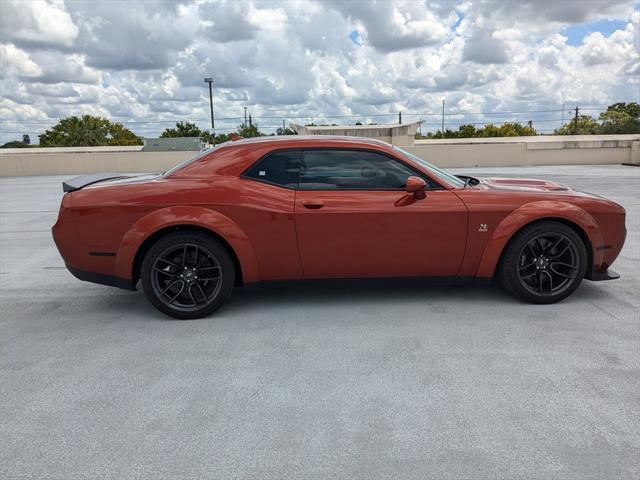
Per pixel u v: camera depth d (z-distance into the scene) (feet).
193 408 8.36
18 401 8.70
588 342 10.64
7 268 18.39
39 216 31.89
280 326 11.89
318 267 12.54
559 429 7.54
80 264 12.50
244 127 155.84
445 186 12.71
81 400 8.70
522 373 9.31
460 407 8.20
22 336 11.71
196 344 10.99
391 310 12.78
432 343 10.73
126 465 6.93
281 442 7.37
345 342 10.89
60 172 80.89
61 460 7.07
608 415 7.88
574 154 80.79
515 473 6.59
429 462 6.84
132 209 12.10
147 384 9.23
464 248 12.60
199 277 12.49
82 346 11.05
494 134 219.41
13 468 6.91
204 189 12.23
